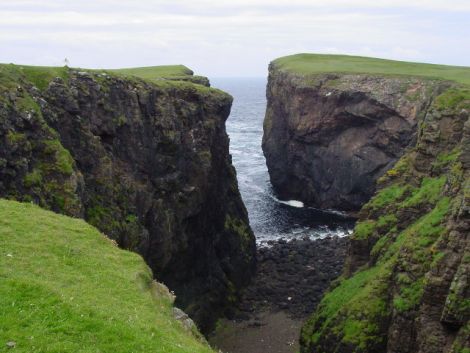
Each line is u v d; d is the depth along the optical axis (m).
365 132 111.75
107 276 28.86
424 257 44.59
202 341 29.34
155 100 65.19
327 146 117.75
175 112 68.44
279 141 134.12
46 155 45.94
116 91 59.03
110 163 54.62
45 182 44.56
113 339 21.05
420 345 41.09
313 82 119.06
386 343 46.25
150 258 60.28
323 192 119.56
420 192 55.25
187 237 67.81
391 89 108.19
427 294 41.38
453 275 40.31
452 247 41.06
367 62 146.50
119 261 31.72
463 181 46.75
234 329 65.88
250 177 147.75
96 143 53.75
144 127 61.56
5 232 30.69
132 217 55.44
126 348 20.70
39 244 30.34
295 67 137.88
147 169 61.00
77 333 20.80
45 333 20.25
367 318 47.59
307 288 75.00
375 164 109.38
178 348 22.34
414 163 60.03
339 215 114.56
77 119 52.69
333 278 77.31
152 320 25.23
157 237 60.91
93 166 52.84
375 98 108.25
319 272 80.25
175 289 65.06
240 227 83.56
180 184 66.62
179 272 66.25
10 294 22.34
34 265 27.45
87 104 54.59
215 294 71.31
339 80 116.06
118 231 51.88
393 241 55.06
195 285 68.88
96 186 52.34
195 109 72.44
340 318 50.31
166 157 64.81
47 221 34.09
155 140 63.16
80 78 56.00
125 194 55.94
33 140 45.50
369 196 111.38
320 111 117.00
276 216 113.12
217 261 74.81
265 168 158.00
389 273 48.84
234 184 86.31
